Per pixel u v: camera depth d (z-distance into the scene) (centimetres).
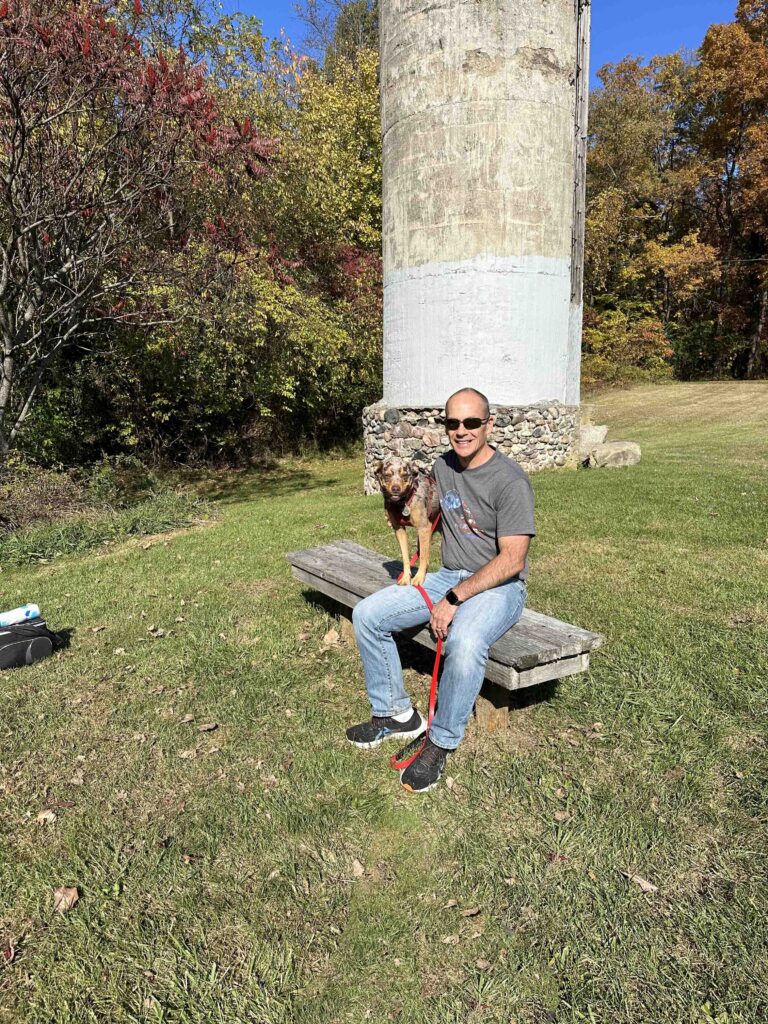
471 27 915
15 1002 191
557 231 1000
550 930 207
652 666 356
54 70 757
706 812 251
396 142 1012
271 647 418
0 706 362
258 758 304
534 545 589
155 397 1658
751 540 568
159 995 192
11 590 593
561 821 252
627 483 844
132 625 477
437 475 309
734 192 2948
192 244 1098
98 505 947
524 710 326
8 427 1015
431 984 193
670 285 3012
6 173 833
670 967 192
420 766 270
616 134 2811
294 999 189
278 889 229
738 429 1452
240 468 1853
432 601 298
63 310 942
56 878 237
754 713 308
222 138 904
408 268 1030
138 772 298
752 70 2552
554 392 1063
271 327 1434
